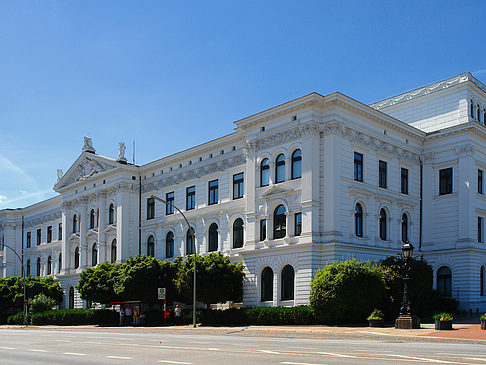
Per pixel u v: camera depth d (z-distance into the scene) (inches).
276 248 1646.2
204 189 2075.5
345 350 786.8
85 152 2635.3
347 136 1660.9
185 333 1445.6
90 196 2596.0
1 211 3442.4
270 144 1750.7
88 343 1090.7
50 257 3068.4
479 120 2049.7
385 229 1785.2
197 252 2058.3
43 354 868.6
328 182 1601.9
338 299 1363.2
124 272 1881.2
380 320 1305.4
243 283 1755.7
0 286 2679.6
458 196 1857.8
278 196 1691.7
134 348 917.8
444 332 1115.9
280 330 1310.3
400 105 2180.1
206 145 2063.2
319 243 1571.1
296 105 1656.0
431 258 1893.5
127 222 2347.4
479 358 650.2
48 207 3137.3
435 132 1942.7
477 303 1807.3
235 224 1929.1
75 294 2635.3
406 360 632.4
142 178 2409.0
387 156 1817.2
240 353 765.3
